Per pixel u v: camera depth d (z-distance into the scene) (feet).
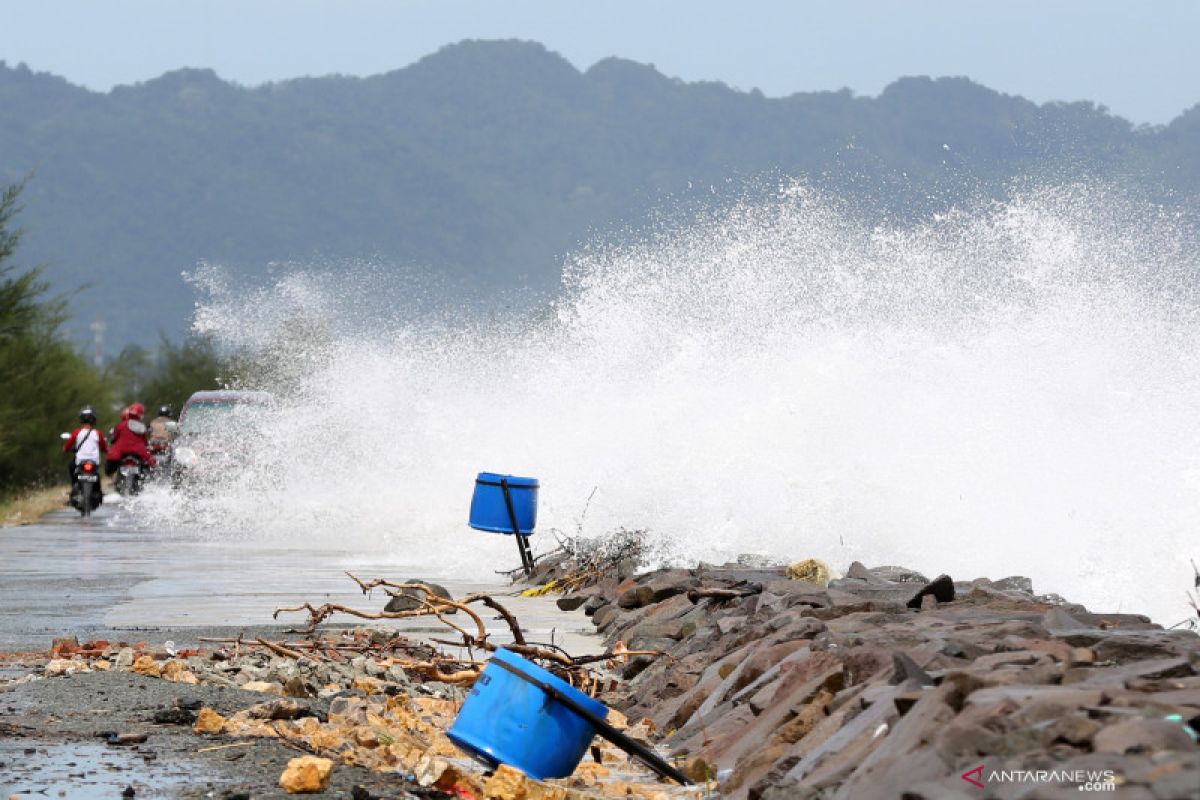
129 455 337.72
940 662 66.64
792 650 83.30
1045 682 58.49
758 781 62.54
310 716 80.53
